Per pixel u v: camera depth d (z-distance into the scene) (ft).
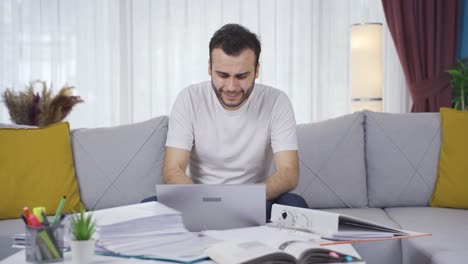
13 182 7.93
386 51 13.32
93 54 13.61
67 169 8.27
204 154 7.30
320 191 8.55
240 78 6.24
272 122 7.25
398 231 4.60
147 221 4.49
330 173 8.61
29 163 8.07
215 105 7.22
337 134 8.75
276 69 13.48
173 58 13.57
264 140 7.24
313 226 4.85
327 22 13.41
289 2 13.43
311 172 8.59
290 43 13.41
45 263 4.04
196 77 13.60
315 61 13.43
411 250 6.53
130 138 8.54
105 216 4.57
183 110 7.27
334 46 13.43
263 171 7.43
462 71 12.28
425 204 8.74
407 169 8.71
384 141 8.80
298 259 3.94
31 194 7.97
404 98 13.33
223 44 6.15
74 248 3.98
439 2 12.80
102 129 8.70
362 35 11.85
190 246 4.36
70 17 13.50
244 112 7.18
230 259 3.88
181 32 13.51
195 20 13.55
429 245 6.20
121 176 8.37
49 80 13.50
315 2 13.38
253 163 7.28
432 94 12.84
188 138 7.22
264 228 5.12
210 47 6.38
